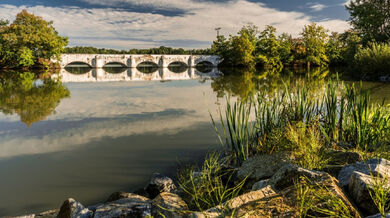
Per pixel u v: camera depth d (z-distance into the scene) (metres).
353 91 5.55
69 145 6.99
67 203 3.14
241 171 4.24
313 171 2.88
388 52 20.67
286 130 5.12
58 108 12.17
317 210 2.04
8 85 21.09
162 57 64.00
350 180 2.54
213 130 7.93
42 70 44.09
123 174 5.16
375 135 4.88
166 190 4.13
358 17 30.30
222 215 2.21
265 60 55.25
